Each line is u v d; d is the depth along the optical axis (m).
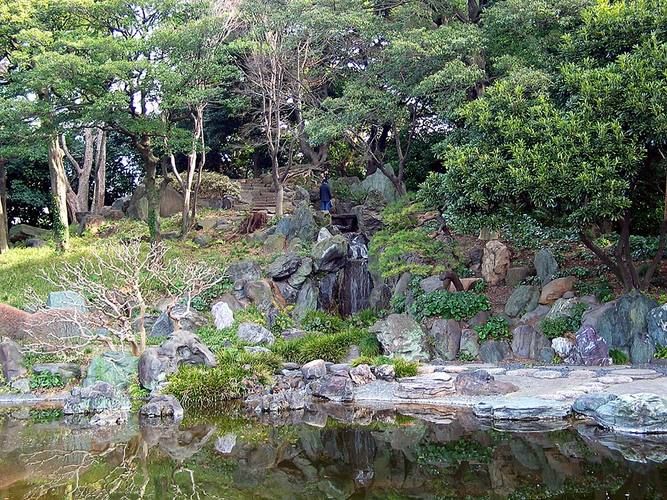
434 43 16.41
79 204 29.38
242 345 14.57
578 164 11.28
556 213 12.21
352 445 8.85
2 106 17.77
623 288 13.73
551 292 14.10
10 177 29.88
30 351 12.98
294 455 8.45
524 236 16.94
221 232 22.36
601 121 11.43
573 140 11.45
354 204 24.91
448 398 11.20
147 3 19.52
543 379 11.53
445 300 14.58
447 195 13.45
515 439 8.67
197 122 21.92
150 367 12.19
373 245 15.99
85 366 13.09
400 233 15.23
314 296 17.89
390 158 26.42
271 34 20.98
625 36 12.42
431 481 7.18
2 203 24.06
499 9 15.63
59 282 17.14
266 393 12.05
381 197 23.09
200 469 7.88
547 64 14.68
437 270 14.44
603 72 11.66
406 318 14.20
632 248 16.16
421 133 25.27
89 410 11.30
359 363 13.20
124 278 15.57
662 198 13.84
